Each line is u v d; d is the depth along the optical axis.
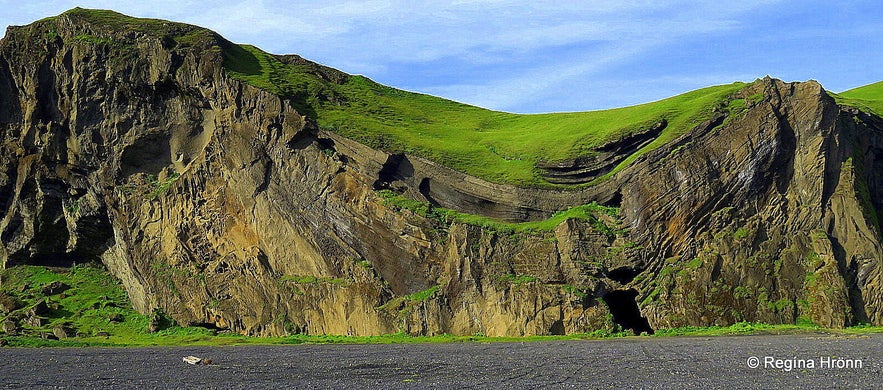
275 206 90.62
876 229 83.44
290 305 87.88
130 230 98.38
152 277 95.94
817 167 83.50
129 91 99.81
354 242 86.31
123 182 99.81
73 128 101.94
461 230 82.62
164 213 96.31
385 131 93.12
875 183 92.19
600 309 78.56
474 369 49.66
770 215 82.75
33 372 52.62
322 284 86.38
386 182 88.19
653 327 78.88
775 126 83.50
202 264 93.88
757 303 79.06
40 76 104.38
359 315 84.25
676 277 80.12
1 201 107.88
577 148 89.62
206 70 96.12
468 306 81.00
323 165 89.12
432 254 83.25
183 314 93.50
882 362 47.94
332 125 91.31
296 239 89.12
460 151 92.62
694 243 81.88
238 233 92.44
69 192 103.94
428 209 85.44
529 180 88.00
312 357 59.56
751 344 61.25
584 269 80.12
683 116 87.56
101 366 55.56
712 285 79.38
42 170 103.88
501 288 80.25
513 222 86.44
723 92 89.56
